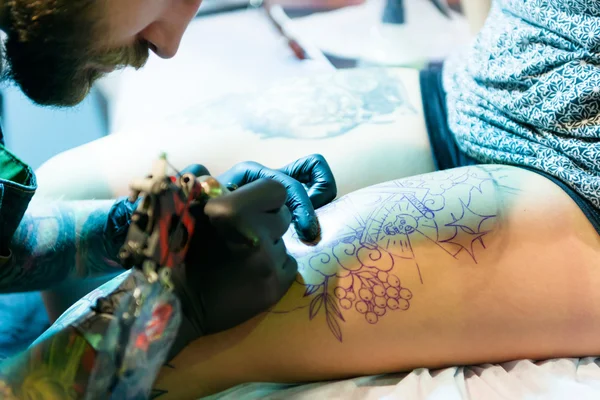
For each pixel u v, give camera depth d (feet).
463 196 2.19
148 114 4.86
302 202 2.22
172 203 1.60
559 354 2.10
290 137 2.88
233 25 6.02
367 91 3.12
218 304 1.84
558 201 2.14
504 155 2.44
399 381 2.05
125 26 1.75
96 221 2.44
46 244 2.33
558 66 2.32
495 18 2.88
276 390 2.06
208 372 2.03
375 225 2.15
